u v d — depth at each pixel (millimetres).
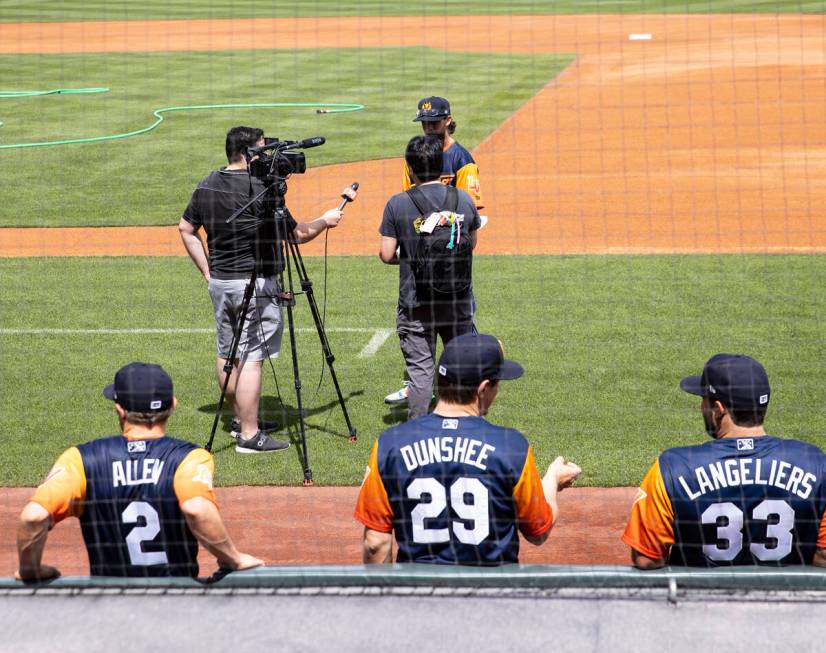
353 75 50969
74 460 7570
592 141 35688
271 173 13203
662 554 7496
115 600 6055
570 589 6062
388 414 15375
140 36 66188
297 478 13281
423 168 12617
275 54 58344
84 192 30719
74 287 21891
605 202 28031
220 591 6125
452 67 52406
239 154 13484
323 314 19766
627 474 13055
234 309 13711
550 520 7516
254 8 80688
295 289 21391
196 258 13859
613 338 18062
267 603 5977
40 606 6008
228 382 13969
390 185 30703
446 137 15352
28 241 25719
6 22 72688
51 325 19516
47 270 23188
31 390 16453
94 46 62000
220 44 62438
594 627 5672
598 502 12344
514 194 29250
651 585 6070
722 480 7332
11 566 11133
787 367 16406
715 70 48625
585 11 74688
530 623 5723
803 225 25266
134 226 27062
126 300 21000
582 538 11508
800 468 7309
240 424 14141
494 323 19016
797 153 32844
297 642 5621
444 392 7516
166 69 53781
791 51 52938
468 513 7246
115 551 7633
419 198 12609
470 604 5922
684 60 51875
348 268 22953
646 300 20062
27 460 13953
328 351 14266
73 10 79625
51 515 7285
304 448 13219
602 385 16031
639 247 23859
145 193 30531
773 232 24734
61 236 26156
